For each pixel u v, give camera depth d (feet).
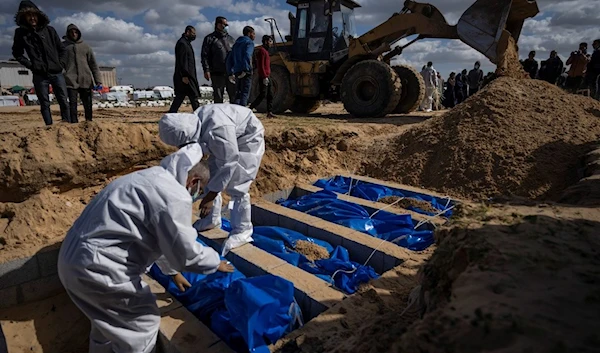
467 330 4.14
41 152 13.16
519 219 7.48
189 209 7.03
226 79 24.77
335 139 22.22
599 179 11.10
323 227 13.87
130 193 6.77
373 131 24.66
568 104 21.11
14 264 11.35
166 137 9.35
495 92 21.57
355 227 13.98
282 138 19.88
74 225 7.05
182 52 19.81
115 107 44.19
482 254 5.99
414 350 4.09
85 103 20.43
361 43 30.63
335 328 8.57
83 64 19.30
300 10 33.14
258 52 25.80
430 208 15.75
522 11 25.95
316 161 20.90
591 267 5.48
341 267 11.66
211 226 13.50
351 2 33.30
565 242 6.35
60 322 11.50
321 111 40.06
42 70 16.74
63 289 12.35
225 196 16.92
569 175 16.03
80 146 14.05
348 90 30.63
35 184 13.01
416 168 19.39
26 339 10.75
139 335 7.69
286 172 19.56
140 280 7.58
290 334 8.50
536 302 4.56
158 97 88.17
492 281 5.13
